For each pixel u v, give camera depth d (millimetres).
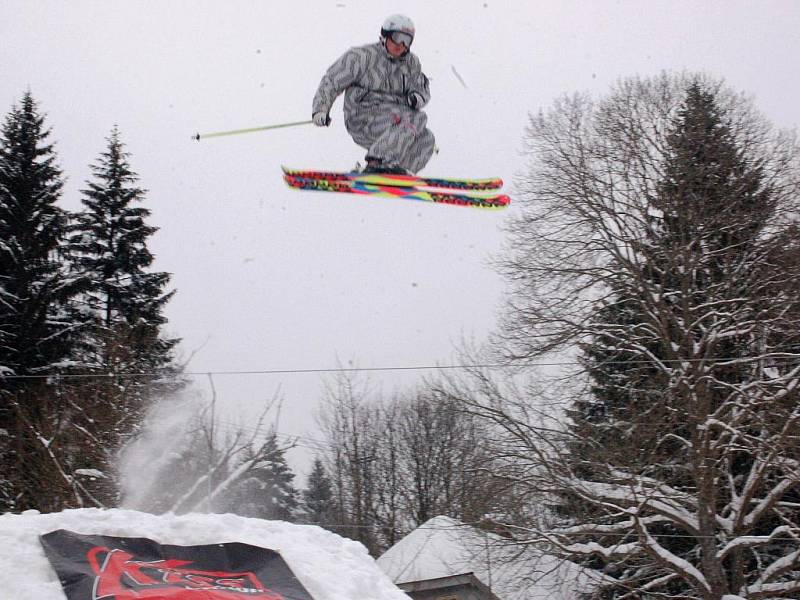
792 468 16609
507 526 16828
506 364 21031
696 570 16719
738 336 20078
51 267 24359
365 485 31094
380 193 10383
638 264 21094
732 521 17391
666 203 21047
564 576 17953
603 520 17406
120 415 19891
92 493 18734
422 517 29984
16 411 19391
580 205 21875
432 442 30250
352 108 10086
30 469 18875
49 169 25812
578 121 22766
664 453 19562
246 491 31719
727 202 21547
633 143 22203
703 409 17547
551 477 17188
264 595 8328
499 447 17953
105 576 8008
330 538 9930
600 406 20297
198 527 9242
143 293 27641
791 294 19312
